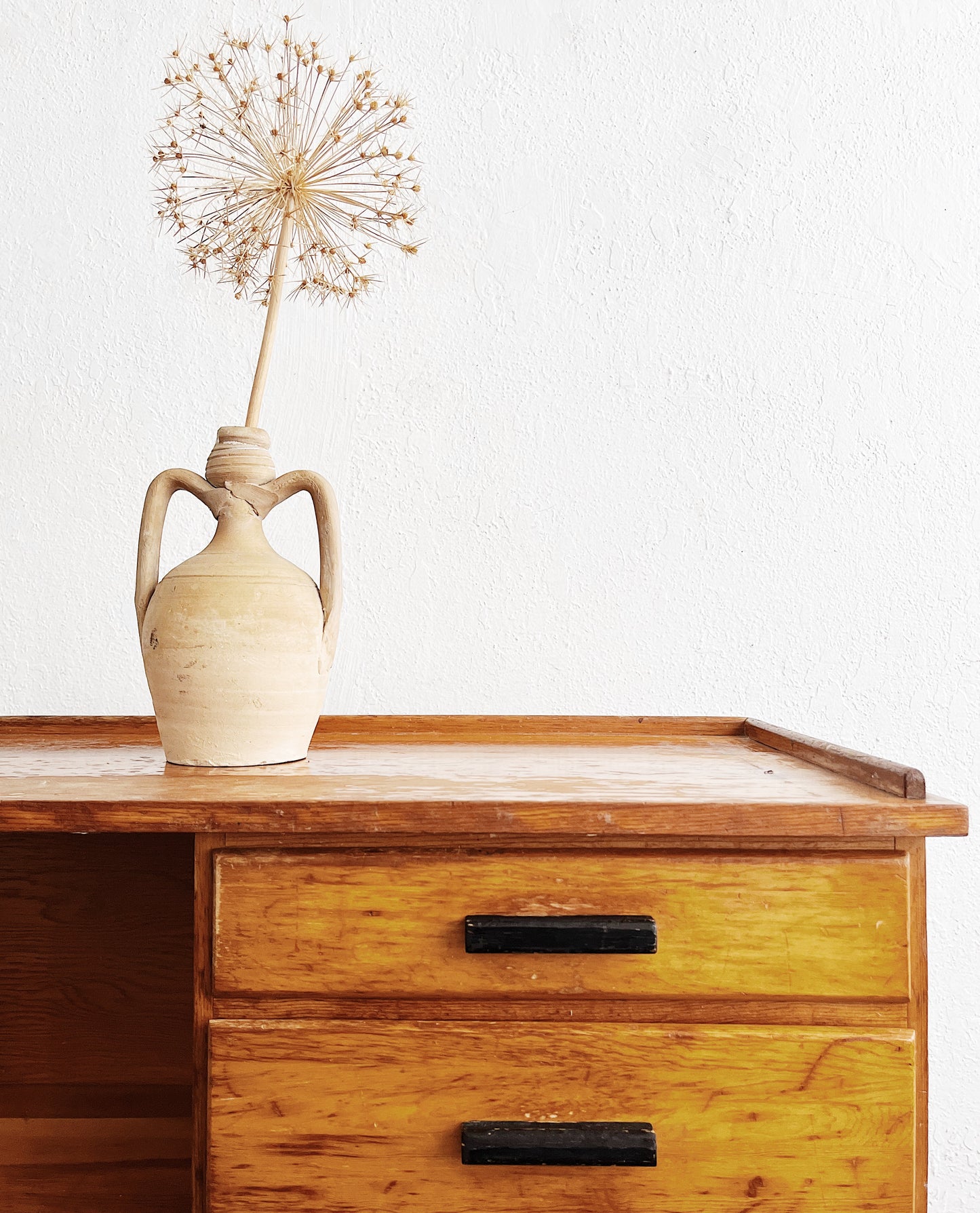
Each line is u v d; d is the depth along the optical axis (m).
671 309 1.27
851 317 1.27
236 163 0.91
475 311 1.27
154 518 0.85
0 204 1.26
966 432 1.26
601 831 0.62
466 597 1.26
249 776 0.75
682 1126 0.62
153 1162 0.87
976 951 1.24
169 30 1.27
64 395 1.25
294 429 1.26
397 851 0.64
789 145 1.27
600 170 1.28
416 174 1.26
